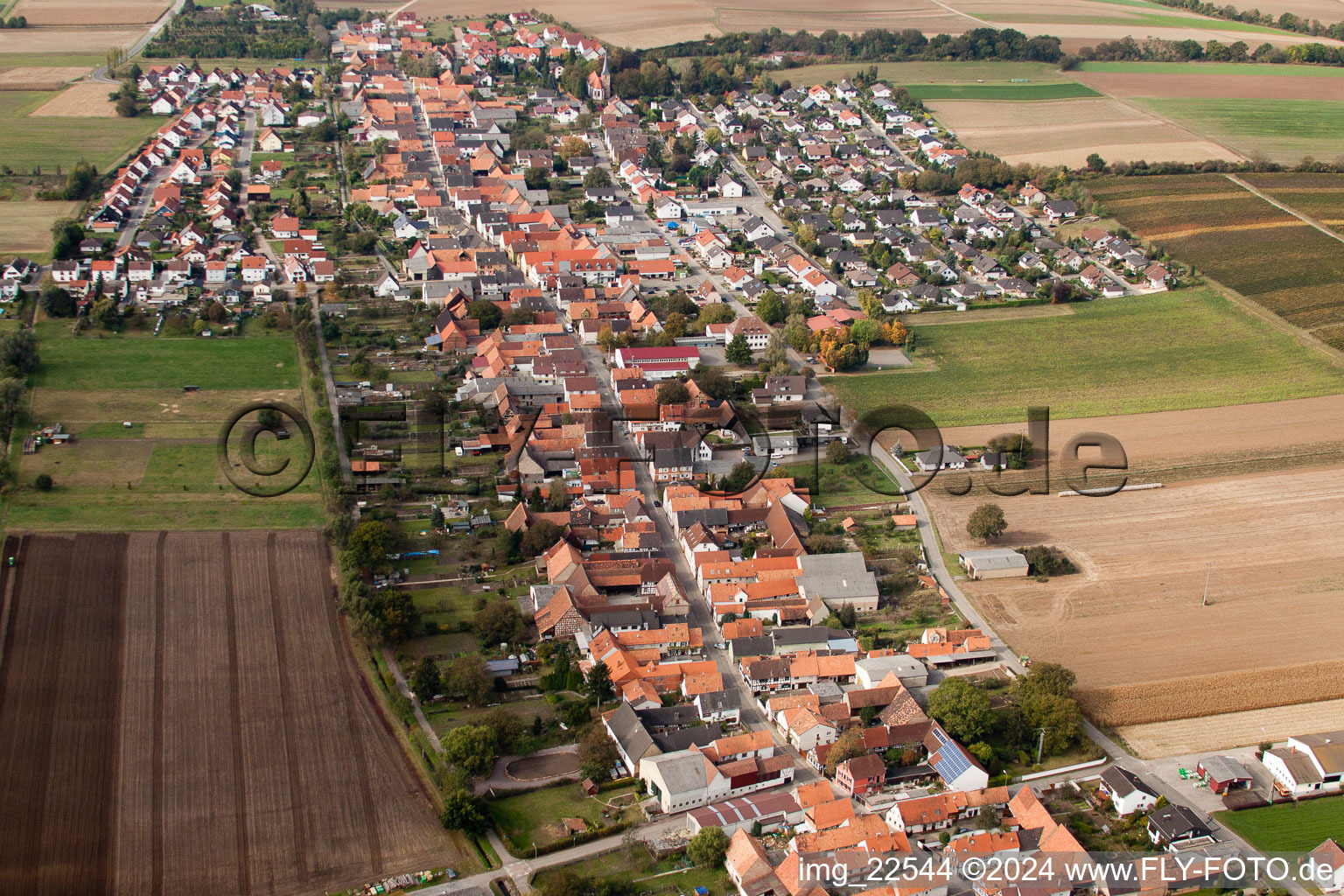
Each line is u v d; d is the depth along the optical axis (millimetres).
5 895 165750
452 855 177375
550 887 166750
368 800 187000
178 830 179125
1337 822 186250
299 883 171000
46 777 186875
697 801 189375
